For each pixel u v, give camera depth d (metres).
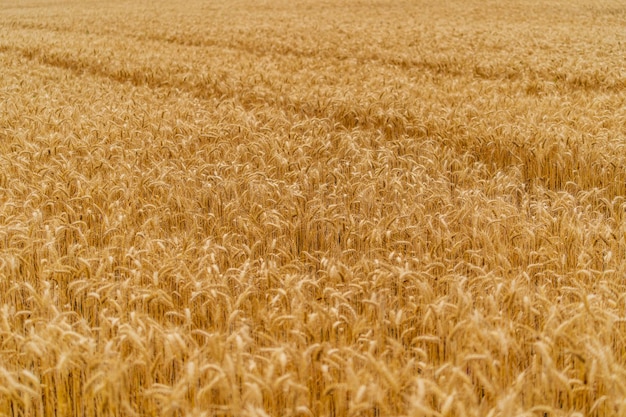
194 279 3.94
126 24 29.88
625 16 32.00
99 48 20.39
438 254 5.16
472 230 5.17
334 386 2.94
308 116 11.16
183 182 6.58
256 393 2.71
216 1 47.28
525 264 4.88
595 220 5.59
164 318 4.17
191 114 10.29
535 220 5.72
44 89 12.98
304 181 6.64
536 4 39.19
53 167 6.76
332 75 14.93
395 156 8.12
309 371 3.40
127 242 4.97
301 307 3.60
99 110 10.80
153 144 8.15
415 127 9.38
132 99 11.43
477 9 36.94
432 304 3.48
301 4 42.62
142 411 3.35
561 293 4.26
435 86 13.48
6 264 4.45
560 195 7.12
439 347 3.60
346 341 3.73
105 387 3.09
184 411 3.13
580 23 29.08
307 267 5.00
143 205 5.80
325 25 28.44
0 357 3.53
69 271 4.34
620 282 4.51
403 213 5.64
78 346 3.35
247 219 5.42
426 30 25.77
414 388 3.03
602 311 3.52
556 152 7.80
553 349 3.35
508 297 3.83
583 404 3.26
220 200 6.42
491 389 2.82
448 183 6.94
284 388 3.07
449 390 2.94
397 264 4.86
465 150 8.81
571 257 4.96
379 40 22.41
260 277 4.45
